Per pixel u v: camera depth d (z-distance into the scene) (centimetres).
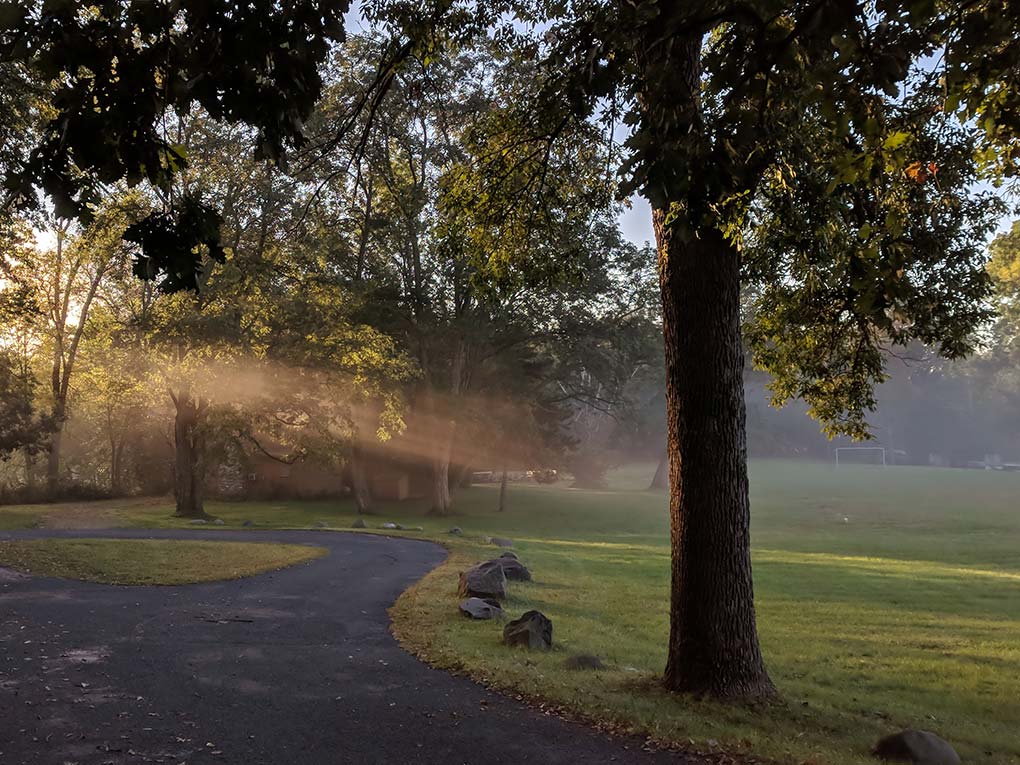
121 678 816
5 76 1359
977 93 399
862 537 3750
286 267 3177
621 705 737
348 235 3303
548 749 622
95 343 3803
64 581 1481
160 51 340
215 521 3384
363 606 1323
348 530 2927
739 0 392
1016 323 4638
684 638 810
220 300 3086
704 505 803
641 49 481
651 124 444
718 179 453
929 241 979
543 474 4938
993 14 357
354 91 1391
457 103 1485
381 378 3512
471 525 4056
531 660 948
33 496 4750
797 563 2411
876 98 406
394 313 4038
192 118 2902
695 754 613
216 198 2934
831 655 1144
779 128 575
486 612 1244
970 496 5694
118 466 5809
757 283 1114
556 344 4397
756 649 812
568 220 1100
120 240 3003
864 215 779
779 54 408
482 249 1077
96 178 358
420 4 731
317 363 3359
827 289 1041
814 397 1205
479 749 620
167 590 1434
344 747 621
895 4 348
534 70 980
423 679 841
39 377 5991
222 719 687
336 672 867
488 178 1016
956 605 1627
